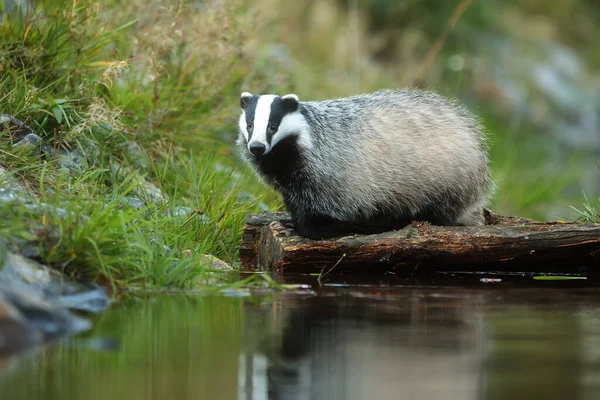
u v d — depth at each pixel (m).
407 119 12.55
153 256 10.35
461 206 12.78
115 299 9.43
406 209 12.61
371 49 26.36
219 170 14.55
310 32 25.84
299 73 21.19
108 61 14.39
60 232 9.41
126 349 7.35
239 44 15.97
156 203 12.49
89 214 10.45
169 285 10.15
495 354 7.17
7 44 13.24
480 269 11.70
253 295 9.85
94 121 12.73
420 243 11.45
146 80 14.94
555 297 9.82
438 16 28.91
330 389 6.28
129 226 10.37
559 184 23.23
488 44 30.64
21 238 9.20
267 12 21.86
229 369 6.78
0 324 7.34
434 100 13.00
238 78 16.91
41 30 13.51
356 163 12.25
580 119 30.89
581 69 34.25
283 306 9.21
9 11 14.72
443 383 6.41
